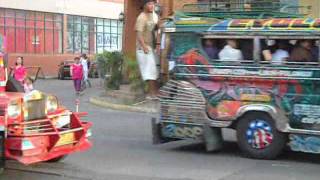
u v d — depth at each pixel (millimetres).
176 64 10273
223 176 8398
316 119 9141
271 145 9539
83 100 22422
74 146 8438
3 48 8844
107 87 23078
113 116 16453
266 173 8594
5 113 7574
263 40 9484
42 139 7824
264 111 9523
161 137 10570
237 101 9758
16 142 7617
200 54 10047
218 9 10883
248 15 10422
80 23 52562
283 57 9375
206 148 10250
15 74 16734
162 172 8711
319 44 9039
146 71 13984
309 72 9102
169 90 10359
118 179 8266
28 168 8969
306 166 9141
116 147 11016
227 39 9852
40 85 34250
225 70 9805
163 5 20766
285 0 14227
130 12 26219
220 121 9938
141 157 9977
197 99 10094
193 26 10078
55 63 49156
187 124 10203
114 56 23516
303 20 9242
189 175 8477
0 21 44844
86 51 53344
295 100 9281
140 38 13953
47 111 8367
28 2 46906
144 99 18656
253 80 9578
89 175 8539
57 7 49562
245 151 9812
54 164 9320
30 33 47375
